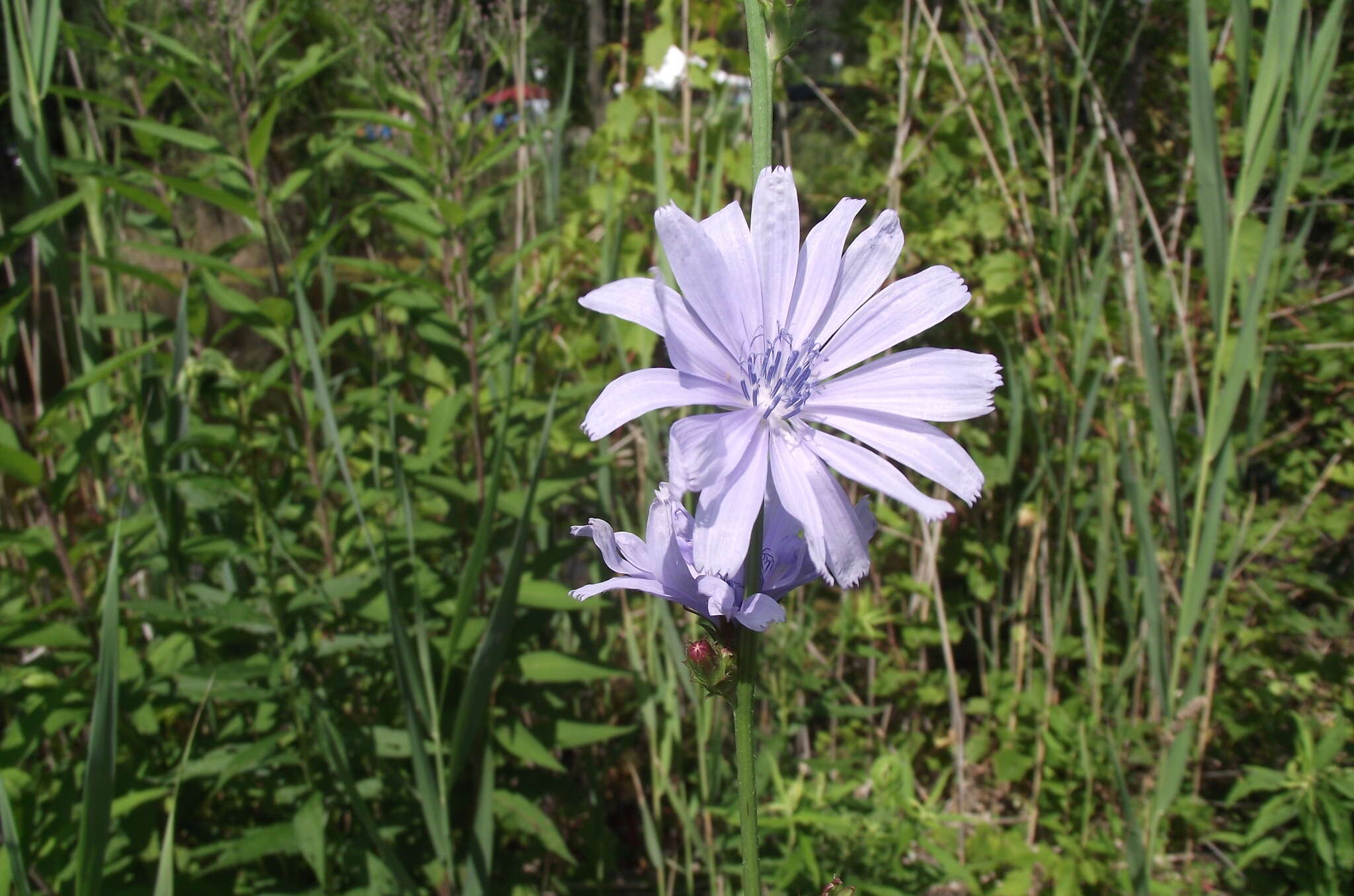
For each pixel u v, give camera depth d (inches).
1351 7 127.0
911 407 42.1
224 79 99.7
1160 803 91.7
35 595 115.2
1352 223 133.6
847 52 182.9
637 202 146.6
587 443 137.6
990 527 140.6
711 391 40.9
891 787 98.2
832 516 40.1
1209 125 79.0
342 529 108.2
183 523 99.1
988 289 128.0
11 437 92.6
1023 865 97.0
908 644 133.8
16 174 165.3
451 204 99.4
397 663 80.7
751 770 43.3
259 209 100.2
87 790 63.9
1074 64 137.0
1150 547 91.0
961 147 140.7
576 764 129.3
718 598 40.6
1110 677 119.6
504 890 100.0
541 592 101.3
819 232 45.3
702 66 141.6
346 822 106.9
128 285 133.0
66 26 96.9
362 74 120.1
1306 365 125.8
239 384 89.0
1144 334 88.0
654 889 121.2
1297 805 95.6
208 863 97.6
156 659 100.0
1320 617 122.1
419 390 140.6
